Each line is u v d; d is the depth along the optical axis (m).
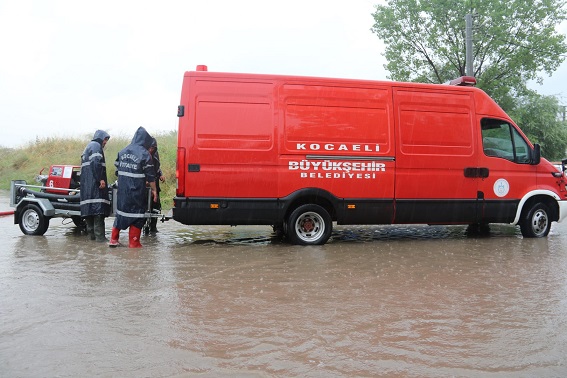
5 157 27.06
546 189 9.61
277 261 7.16
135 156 8.14
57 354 3.72
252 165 8.20
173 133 23.00
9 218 12.62
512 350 3.86
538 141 30.09
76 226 10.66
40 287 5.56
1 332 4.16
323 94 8.45
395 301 5.15
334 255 7.67
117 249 8.10
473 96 9.18
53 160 24.61
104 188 8.78
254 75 8.26
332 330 4.27
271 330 4.25
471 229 11.11
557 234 10.34
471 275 6.34
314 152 8.38
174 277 6.10
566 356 3.75
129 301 5.07
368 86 8.63
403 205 8.75
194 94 8.12
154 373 3.40
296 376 3.37
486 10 21.62
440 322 4.50
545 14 21.66
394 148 8.69
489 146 9.27
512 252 8.05
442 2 21.78
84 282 5.81
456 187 9.02
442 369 3.50
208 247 8.38
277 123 8.27
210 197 8.10
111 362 3.58
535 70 22.33
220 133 8.12
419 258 7.47
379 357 3.70
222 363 3.57
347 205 8.55
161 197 15.27
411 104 8.82
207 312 4.73
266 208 8.26
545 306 5.00
